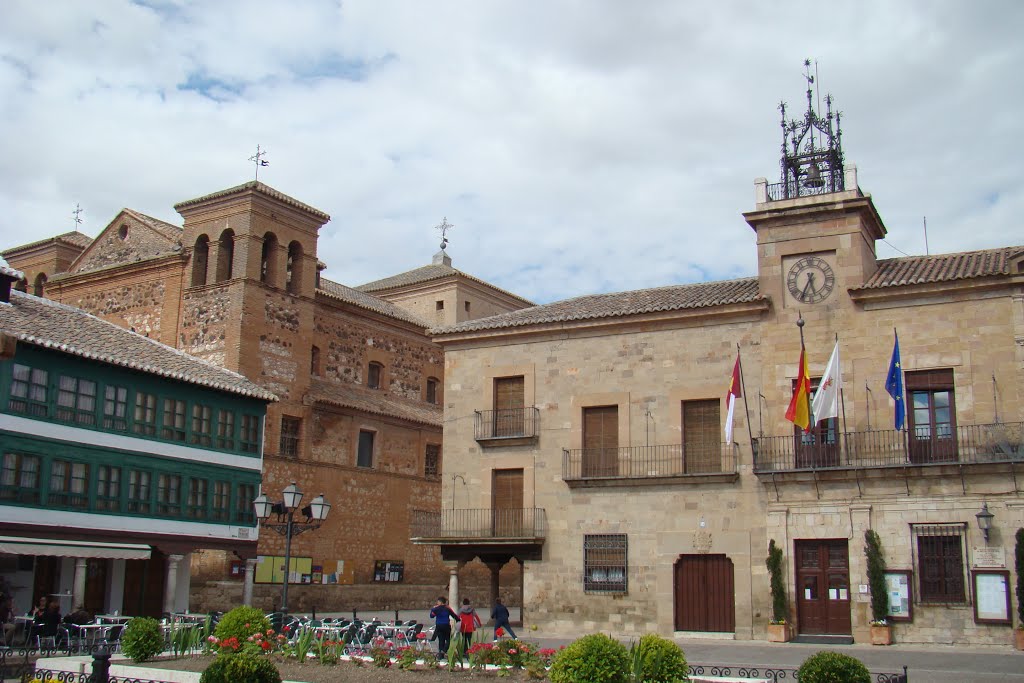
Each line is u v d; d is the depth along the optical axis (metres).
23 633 28.47
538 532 33.66
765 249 32.56
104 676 15.40
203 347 43.72
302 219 46.69
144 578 37.34
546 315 35.97
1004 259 30.72
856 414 30.31
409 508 50.47
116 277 47.97
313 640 22.58
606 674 16.62
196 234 45.38
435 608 24.58
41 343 31.31
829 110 34.22
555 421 34.44
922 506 28.62
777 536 30.30
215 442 37.88
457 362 36.66
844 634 29.08
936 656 25.27
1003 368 28.84
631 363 33.72
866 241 32.34
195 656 22.77
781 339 31.81
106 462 33.41
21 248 54.59
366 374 51.22
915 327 30.16
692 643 29.38
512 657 20.11
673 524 31.91
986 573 27.48
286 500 28.23
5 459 30.22
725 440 31.02
